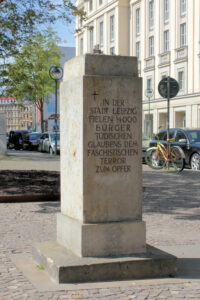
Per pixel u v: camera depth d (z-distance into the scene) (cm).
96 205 523
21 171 1562
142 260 508
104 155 523
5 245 645
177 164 1767
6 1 1382
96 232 517
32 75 1631
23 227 767
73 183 544
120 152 529
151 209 963
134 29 5678
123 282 491
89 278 492
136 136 535
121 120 528
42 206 974
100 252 520
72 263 493
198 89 4550
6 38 1405
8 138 5047
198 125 4538
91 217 522
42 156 2983
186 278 509
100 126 520
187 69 4703
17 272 521
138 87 534
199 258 588
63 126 572
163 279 504
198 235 727
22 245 645
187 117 4706
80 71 529
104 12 6166
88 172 518
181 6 4791
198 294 458
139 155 538
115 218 530
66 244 557
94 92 516
